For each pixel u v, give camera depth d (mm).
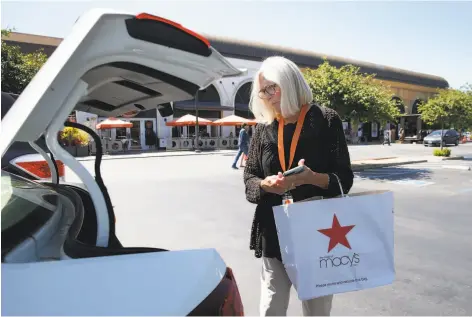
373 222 1506
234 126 28625
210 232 4848
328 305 1692
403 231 5039
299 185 1557
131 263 1088
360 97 11133
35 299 946
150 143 25406
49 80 1053
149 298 988
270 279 1698
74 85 1131
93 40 1080
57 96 1101
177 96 1697
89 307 941
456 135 27781
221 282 1123
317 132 1592
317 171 1596
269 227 1677
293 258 1470
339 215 1480
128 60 1199
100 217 1388
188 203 6652
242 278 3428
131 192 7742
